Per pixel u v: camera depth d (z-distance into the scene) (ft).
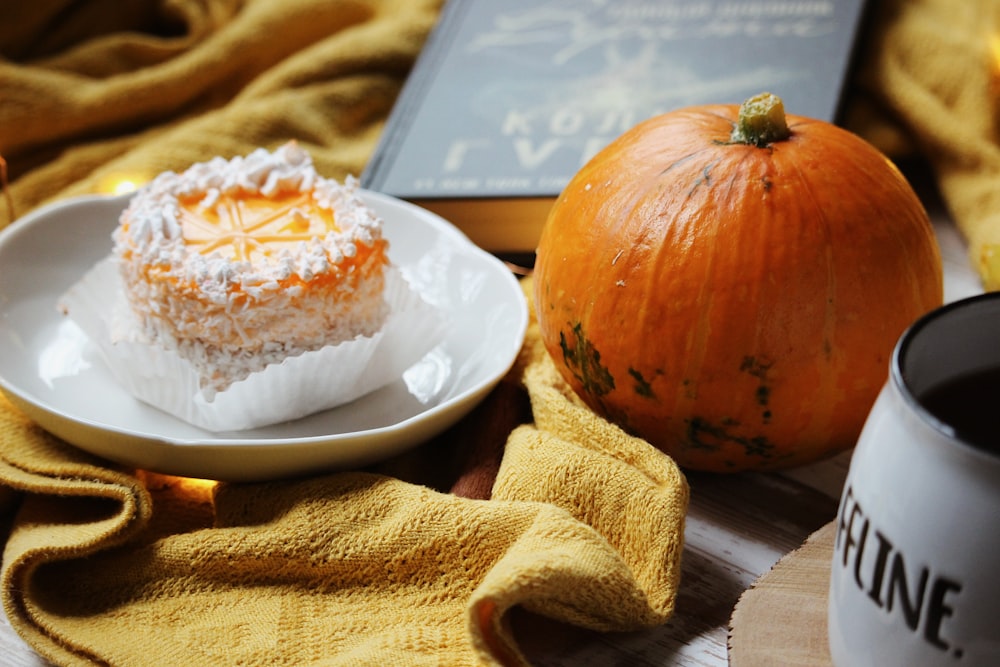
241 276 2.05
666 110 2.53
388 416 2.17
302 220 2.16
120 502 1.99
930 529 1.51
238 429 2.14
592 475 1.96
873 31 2.78
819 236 1.91
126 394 2.21
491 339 2.27
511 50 2.74
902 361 1.57
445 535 1.91
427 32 2.99
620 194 1.98
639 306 1.95
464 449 2.14
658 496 1.93
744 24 2.71
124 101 2.86
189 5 3.07
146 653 1.84
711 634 1.91
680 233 1.93
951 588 1.52
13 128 2.77
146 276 2.08
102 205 2.40
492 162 2.48
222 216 2.16
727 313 1.91
